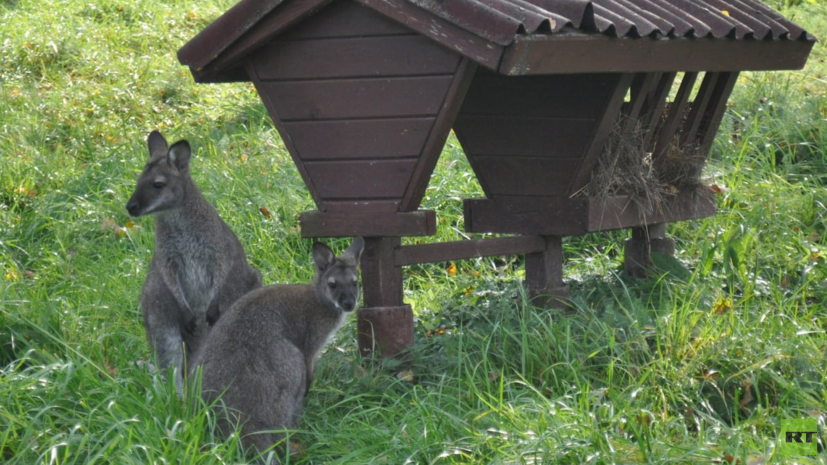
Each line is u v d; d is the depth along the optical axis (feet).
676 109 20.57
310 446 15.05
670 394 16.06
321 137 17.61
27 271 23.38
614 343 16.93
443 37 15.57
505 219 20.42
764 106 30.68
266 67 17.71
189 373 15.67
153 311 18.57
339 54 17.03
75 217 26.18
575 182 19.39
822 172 27.68
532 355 17.13
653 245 22.40
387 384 17.21
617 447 13.66
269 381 14.97
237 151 29.55
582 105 18.67
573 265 24.43
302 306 16.51
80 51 38.27
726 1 21.03
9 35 38.78
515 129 19.65
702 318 18.56
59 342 16.90
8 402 14.16
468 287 22.16
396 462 13.84
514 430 14.24
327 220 17.95
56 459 12.57
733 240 21.95
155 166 18.24
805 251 22.56
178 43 40.73
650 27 16.97
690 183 21.49
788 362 16.93
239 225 24.70
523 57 14.96
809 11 40.16
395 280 18.35
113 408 14.17
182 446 13.32
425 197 26.40
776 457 13.52
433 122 16.65
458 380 16.40
